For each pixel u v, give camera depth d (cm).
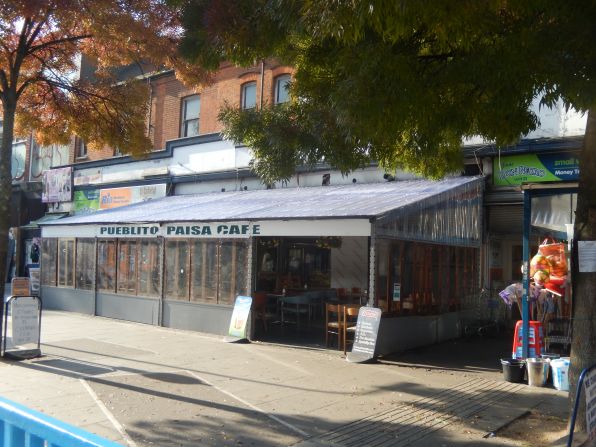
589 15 565
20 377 848
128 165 2161
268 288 1695
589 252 573
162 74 2066
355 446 593
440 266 1277
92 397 745
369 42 639
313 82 790
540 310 1054
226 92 1884
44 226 1847
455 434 636
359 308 1107
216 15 726
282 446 587
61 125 1200
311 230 1128
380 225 1062
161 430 622
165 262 1454
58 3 935
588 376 506
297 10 642
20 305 990
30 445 282
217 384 842
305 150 775
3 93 997
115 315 1584
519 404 761
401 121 629
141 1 1018
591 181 592
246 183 1814
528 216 905
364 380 888
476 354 1133
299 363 1013
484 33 619
